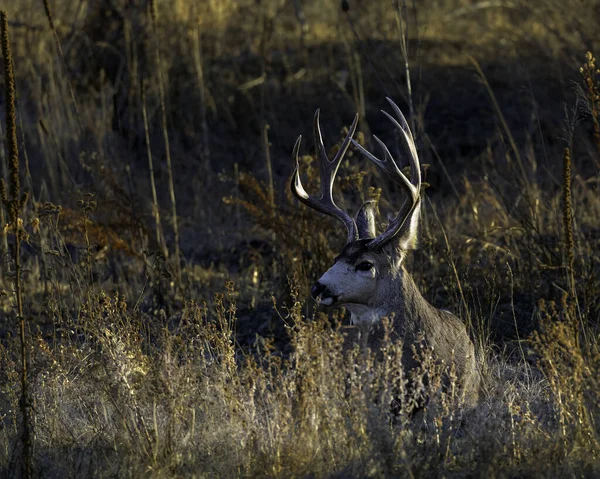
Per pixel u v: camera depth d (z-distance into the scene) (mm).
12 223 19453
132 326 23203
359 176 31281
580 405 19375
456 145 47375
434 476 18078
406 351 21672
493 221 33500
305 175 32062
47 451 20344
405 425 19688
